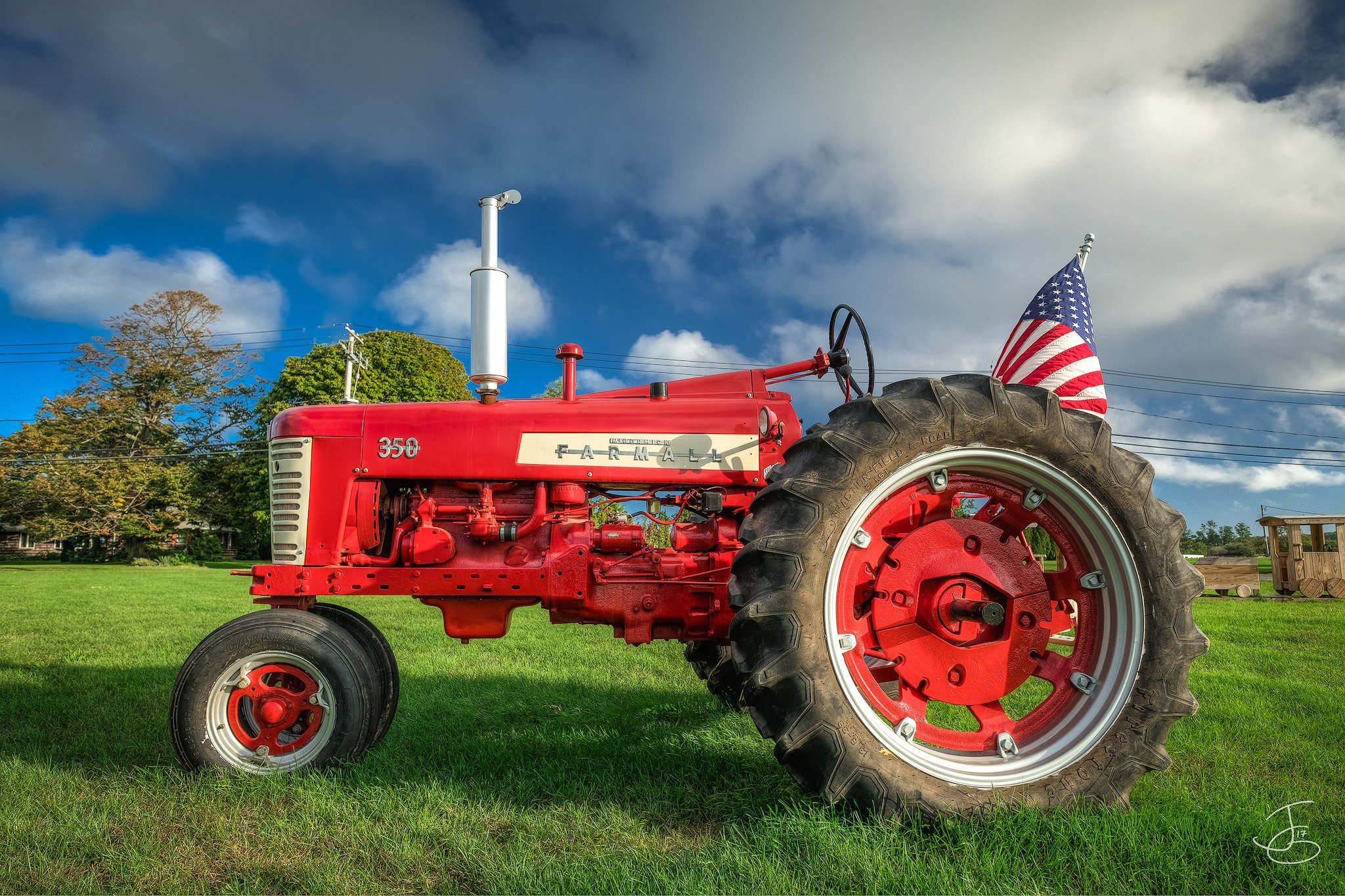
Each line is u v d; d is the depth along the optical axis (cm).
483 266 308
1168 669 234
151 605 996
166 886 185
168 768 266
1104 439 239
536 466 293
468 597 285
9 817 223
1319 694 397
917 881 179
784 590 217
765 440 289
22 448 3198
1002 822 210
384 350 3020
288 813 228
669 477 294
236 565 3098
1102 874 186
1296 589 1280
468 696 401
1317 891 177
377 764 260
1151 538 237
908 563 243
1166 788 243
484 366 301
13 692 411
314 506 290
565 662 520
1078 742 234
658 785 254
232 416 3547
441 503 300
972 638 242
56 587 1447
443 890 185
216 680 258
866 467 226
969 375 246
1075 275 420
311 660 258
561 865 191
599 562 287
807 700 214
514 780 258
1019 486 248
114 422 3294
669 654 552
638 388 330
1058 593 253
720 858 193
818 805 221
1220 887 181
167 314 3438
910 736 229
